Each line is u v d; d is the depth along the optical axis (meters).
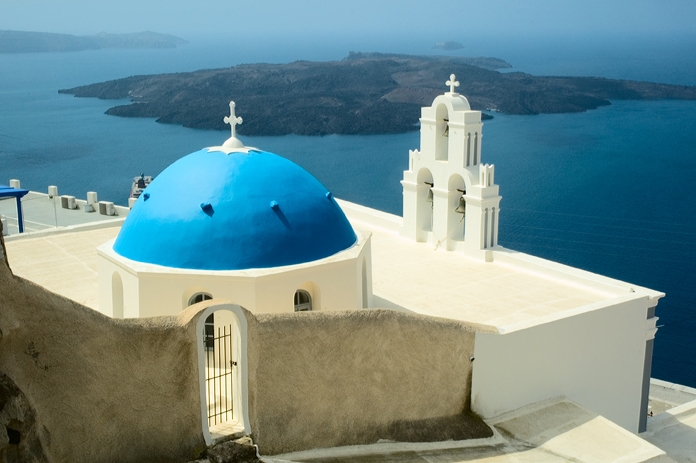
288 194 16.50
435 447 14.84
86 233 26.11
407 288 20.75
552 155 150.12
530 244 77.25
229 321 15.25
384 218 26.89
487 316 18.73
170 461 12.28
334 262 16.16
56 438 11.16
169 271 15.30
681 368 44.34
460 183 23.89
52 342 11.09
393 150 165.75
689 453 19.84
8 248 24.17
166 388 12.30
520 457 14.88
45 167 144.50
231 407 13.68
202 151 17.31
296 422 13.57
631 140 176.62
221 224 15.64
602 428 16.28
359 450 14.16
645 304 19.06
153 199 16.52
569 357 17.66
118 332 11.80
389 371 14.63
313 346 13.60
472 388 16.03
